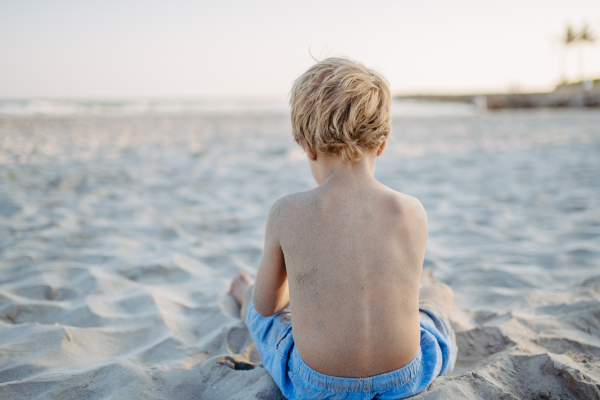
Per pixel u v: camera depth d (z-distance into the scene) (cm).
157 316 180
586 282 207
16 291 201
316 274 102
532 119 1728
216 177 542
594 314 172
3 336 157
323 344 103
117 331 169
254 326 135
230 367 150
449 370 129
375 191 106
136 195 436
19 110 2150
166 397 128
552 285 217
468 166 615
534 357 134
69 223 326
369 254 101
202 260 261
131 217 352
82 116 1870
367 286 101
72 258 253
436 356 119
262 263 116
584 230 302
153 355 155
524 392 123
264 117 2019
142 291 204
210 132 1204
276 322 128
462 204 400
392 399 109
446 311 154
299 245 104
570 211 360
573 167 566
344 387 104
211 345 163
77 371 135
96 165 600
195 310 193
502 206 388
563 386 123
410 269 104
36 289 205
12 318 177
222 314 186
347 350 101
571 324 167
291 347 119
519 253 265
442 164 639
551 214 354
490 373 128
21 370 138
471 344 160
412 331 106
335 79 102
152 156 711
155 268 240
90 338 161
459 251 277
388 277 102
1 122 1334
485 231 314
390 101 109
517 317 171
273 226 109
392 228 103
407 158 711
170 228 321
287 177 545
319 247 102
